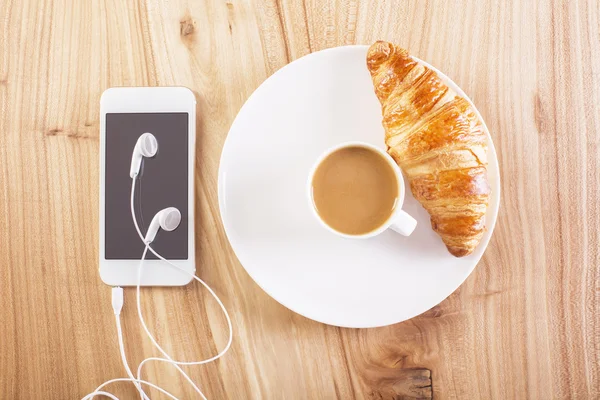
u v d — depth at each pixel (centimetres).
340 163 46
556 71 50
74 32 50
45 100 51
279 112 48
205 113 50
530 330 49
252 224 48
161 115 49
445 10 50
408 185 48
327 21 50
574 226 49
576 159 49
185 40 50
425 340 50
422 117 46
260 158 48
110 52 50
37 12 50
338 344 50
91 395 49
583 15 49
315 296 48
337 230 46
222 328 50
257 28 50
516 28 50
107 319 50
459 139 45
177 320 50
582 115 49
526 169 50
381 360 50
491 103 50
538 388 49
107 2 50
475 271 50
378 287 48
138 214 49
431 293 47
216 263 50
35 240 50
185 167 49
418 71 46
